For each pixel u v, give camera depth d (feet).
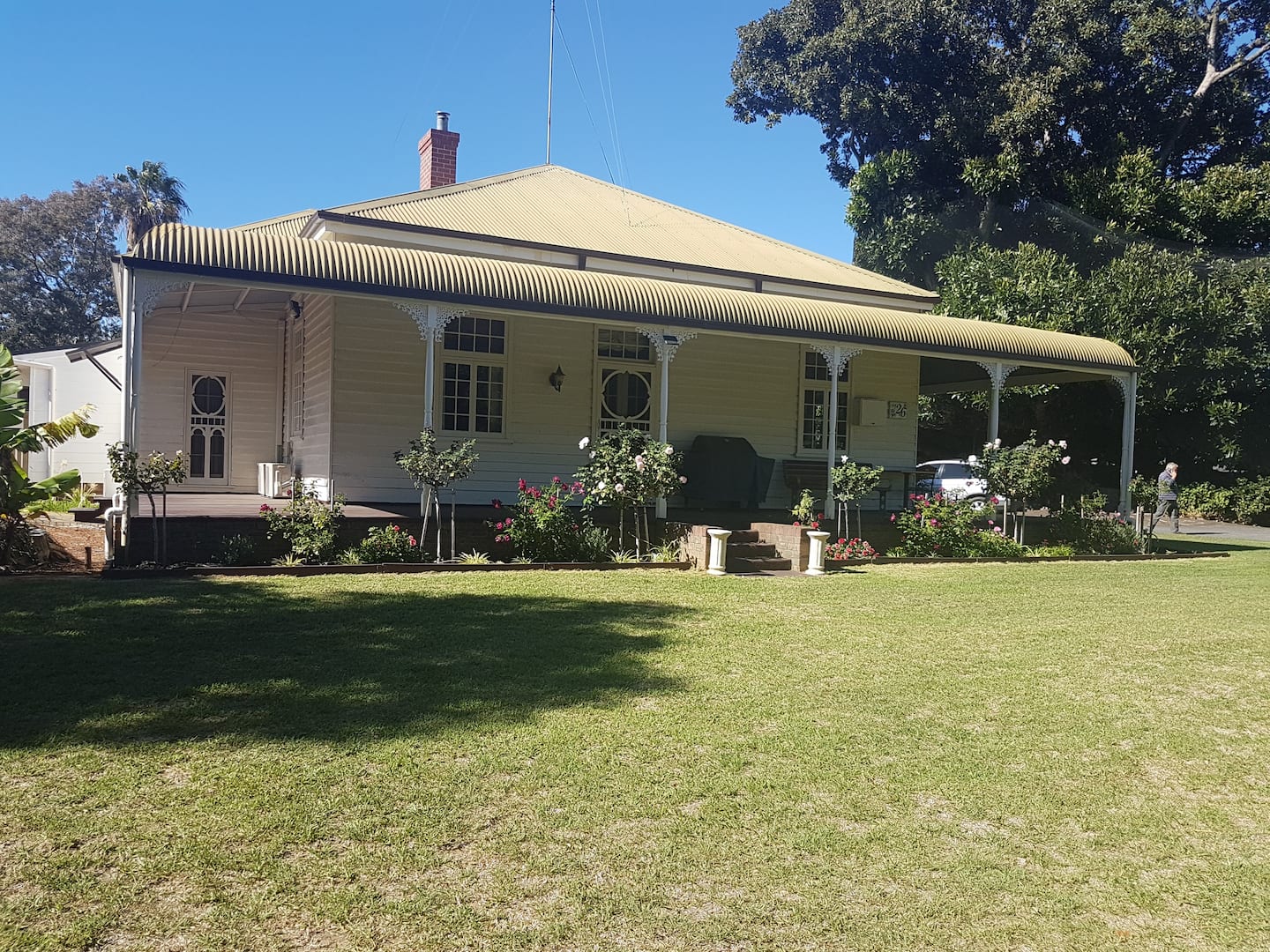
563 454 46.80
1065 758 15.39
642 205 64.44
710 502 50.62
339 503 35.06
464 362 44.45
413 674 18.65
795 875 10.97
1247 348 81.05
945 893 10.71
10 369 34.91
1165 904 10.69
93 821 11.69
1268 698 19.43
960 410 89.25
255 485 53.47
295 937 9.31
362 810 12.23
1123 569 42.42
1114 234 88.84
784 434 52.90
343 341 41.68
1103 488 89.35
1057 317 78.18
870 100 102.42
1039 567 42.47
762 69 113.50
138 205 139.33
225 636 21.38
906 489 55.72
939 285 94.58
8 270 159.33
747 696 18.20
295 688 17.43
